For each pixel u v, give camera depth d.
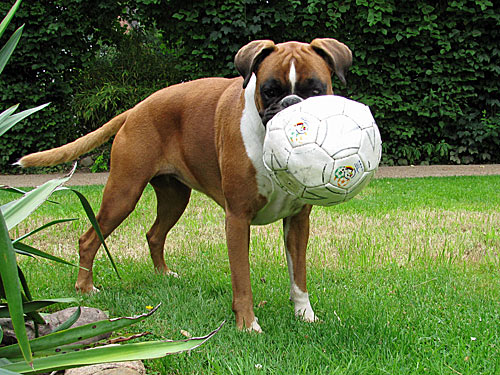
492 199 3.86
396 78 5.66
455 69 5.64
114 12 5.86
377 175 5.24
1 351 1.56
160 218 2.46
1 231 1.35
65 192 4.17
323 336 1.89
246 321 1.95
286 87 1.83
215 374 1.72
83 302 2.17
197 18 5.45
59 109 5.83
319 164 1.67
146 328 1.95
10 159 5.70
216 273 2.44
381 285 2.31
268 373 1.72
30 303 1.60
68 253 2.70
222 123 2.01
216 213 3.48
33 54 5.49
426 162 5.97
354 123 1.68
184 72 5.99
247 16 5.39
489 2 5.34
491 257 2.59
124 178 2.23
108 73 6.02
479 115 5.92
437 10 5.58
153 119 2.21
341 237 2.88
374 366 1.73
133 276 2.41
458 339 1.86
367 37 5.55
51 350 1.56
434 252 2.65
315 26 5.56
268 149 1.74
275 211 1.99
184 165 2.20
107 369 1.63
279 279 2.38
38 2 5.45
